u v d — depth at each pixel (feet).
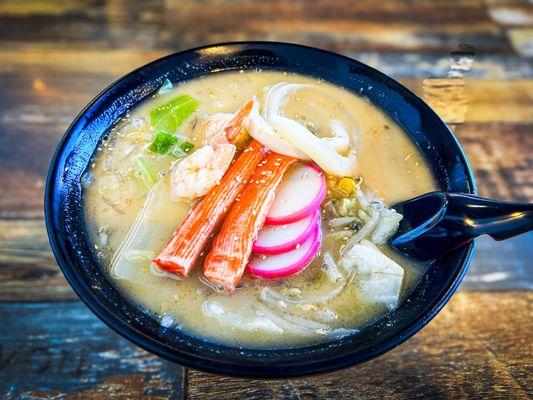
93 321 0.86
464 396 0.77
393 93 0.81
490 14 1.35
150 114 0.80
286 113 0.82
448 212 0.63
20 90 1.12
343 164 0.72
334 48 1.22
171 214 0.70
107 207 0.70
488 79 1.18
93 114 0.75
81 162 0.72
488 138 1.08
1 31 1.22
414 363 0.80
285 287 0.64
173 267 0.63
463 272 0.61
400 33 1.27
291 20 1.29
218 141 0.73
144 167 0.74
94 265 0.64
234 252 0.62
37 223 0.96
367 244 0.67
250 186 0.68
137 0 1.32
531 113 1.12
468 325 0.85
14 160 1.03
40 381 0.80
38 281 0.90
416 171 0.75
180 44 1.22
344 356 0.55
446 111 1.08
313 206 0.67
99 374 0.80
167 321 0.61
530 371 0.80
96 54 1.19
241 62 0.86
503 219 0.60
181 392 0.78
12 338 0.84
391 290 0.64
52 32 1.23
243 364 0.54
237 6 1.32
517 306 0.88
